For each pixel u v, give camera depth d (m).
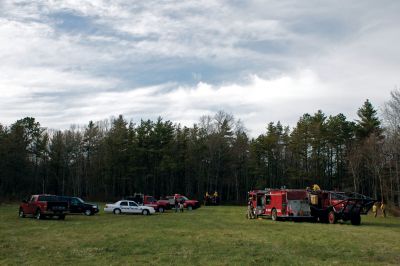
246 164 97.06
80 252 15.95
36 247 17.44
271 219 39.53
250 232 25.20
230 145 94.75
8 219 34.41
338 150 89.00
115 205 45.81
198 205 60.09
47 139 100.50
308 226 31.20
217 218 39.06
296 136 87.75
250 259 14.70
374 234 24.98
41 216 35.09
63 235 22.20
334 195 35.78
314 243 19.91
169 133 93.69
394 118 61.72
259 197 40.19
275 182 97.12
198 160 93.94
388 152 64.69
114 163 94.00
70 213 43.50
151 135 94.06
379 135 69.62
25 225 28.64
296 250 17.36
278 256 15.59
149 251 16.47
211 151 92.62
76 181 101.44
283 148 94.56
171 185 98.94
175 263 13.76
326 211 36.25
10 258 14.56
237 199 93.56
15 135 88.62
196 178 96.19
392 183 67.19
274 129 95.44
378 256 16.11
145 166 93.50
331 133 85.69
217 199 80.62
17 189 90.25
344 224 34.88
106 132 101.75
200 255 15.61
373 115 79.25
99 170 98.12
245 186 101.62
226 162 94.19
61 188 101.38
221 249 17.25
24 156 89.62
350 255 16.27
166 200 58.84
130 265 13.33
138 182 96.19
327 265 13.75
